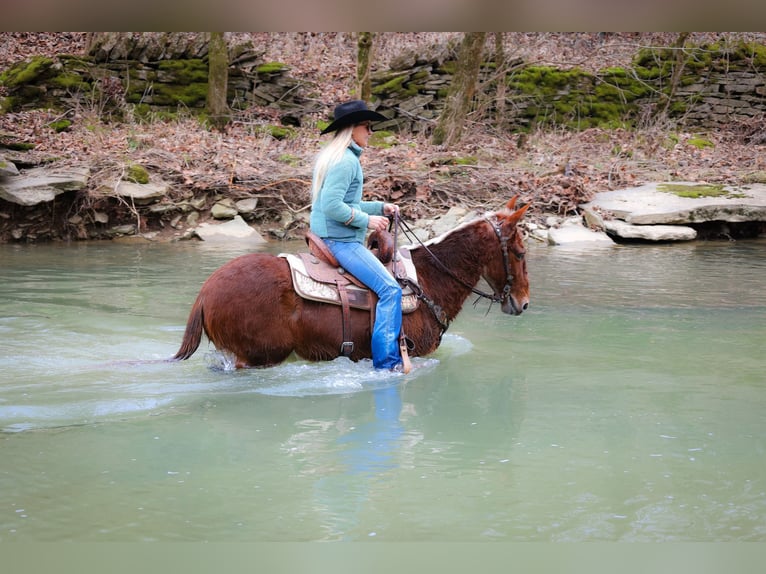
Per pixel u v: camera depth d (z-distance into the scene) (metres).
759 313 8.62
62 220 13.85
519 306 6.68
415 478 4.17
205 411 5.20
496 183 16.14
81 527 3.58
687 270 11.41
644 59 22.50
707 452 4.59
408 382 5.98
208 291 5.88
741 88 22.33
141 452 4.47
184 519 3.67
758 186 16.86
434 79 20.83
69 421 4.95
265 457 4.43
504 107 20.97
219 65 18.91
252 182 15.18
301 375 5.92
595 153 19.23
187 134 17.47
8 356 6.33
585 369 6.43
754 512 3.82
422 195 15.51
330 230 6.09
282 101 20.16
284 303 5.85
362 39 19.36
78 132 16.98
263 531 3.57
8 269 10.60
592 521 3.71
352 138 6.06
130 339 6.97
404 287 6.27
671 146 20.06
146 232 14.24
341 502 3.87
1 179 13.49
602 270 11.38
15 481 4.05
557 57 22.45
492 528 3.62
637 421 5.14
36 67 18.11
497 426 5.01
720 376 6.25
